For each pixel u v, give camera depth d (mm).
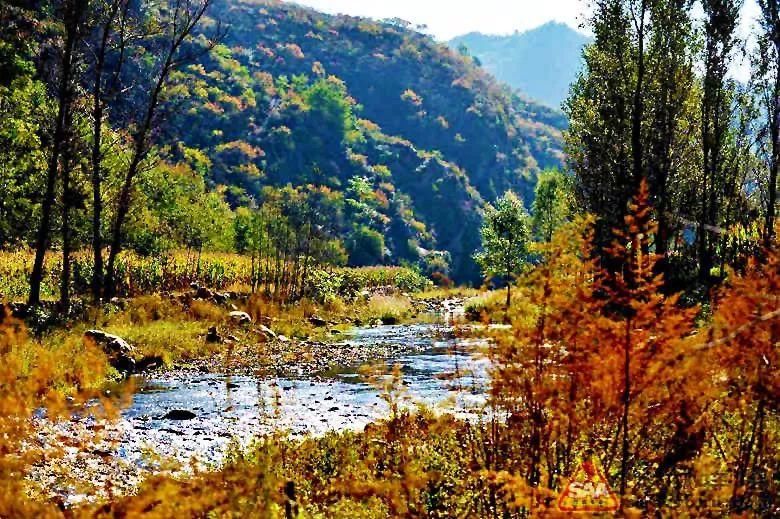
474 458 4527
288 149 145000
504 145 196750
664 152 27297
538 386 3863
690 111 29547
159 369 18562
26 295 25141
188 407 13703
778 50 27266
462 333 4316
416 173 168500
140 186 35125
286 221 49625
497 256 40844
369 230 130375
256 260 49000
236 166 129125
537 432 4012
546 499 3736
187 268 39375
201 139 132875
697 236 26188
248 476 4699
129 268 33375
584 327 3777
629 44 27516
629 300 3705
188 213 49906
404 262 129375
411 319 39719
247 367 19734
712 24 27516
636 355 3729
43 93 30969
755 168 30469
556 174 41500
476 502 4520
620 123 27500
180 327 24125
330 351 23953
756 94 27953
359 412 13250
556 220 39781
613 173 28094
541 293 3812
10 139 29234
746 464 4188
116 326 22531
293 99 160750
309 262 45938
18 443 4734
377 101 198625
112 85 26531
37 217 29156
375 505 4879
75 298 25828
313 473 6293
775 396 4062
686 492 3996
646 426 4035
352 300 44250
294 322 31188
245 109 148500
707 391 3916
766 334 3898
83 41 25172
